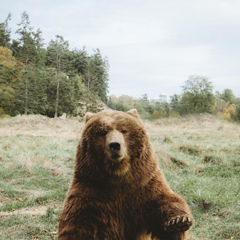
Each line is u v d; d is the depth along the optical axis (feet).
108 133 8.11
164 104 244.01
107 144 7.82
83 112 188.14
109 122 8.35
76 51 240.73
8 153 38.27
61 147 45.68
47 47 222.48
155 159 9.29
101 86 240.12
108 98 278.67
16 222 16.01
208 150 40.52
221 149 42.01
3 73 161.48
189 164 31.58
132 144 8.37
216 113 158.81
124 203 8.64
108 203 8.47
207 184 22.59
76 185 8.61
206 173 26.89
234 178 24.86
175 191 21.53
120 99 413.39
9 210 18.67
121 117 8.56
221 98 220.84
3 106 160.45
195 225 15.71
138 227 8.84
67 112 176.76
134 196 8.63
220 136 63.10
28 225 15.40
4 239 13.97
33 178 26.86
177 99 235.61
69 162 34.47
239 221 15.89
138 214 8.72
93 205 8.30
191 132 75.05
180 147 42.32
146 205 8.70
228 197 19.49
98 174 8.37
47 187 24.31
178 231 7.95
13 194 21.77
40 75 168.76
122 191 8.55
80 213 8.22
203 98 160.86
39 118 97.50
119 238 8.71
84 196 8.32
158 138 59.31
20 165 30.37
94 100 193.57
